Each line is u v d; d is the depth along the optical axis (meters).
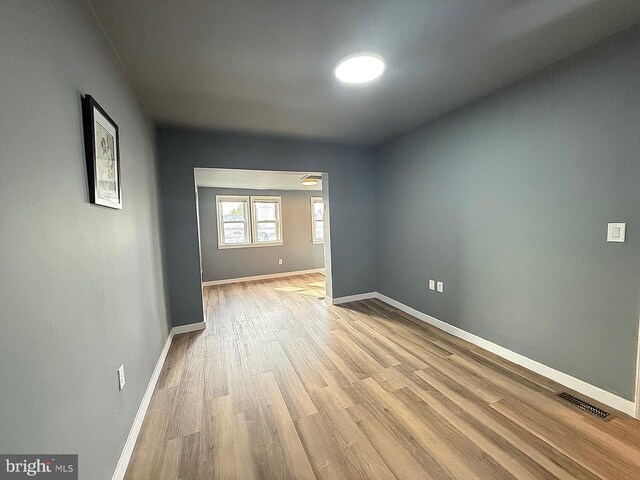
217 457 1.46
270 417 1.76
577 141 1.85
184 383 2.16
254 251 6.43
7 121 0.73
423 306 3.36
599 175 1.76
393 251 3.87
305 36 1.61
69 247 1.02
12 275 0.72
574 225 1.89
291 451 1.49
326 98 2.41
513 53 1.83
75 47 1.15
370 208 4.23
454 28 1.57
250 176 4.70
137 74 1.94
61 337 0.93
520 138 2.19
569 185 1.91
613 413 1.70
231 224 6.31
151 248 2.39
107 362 1.30
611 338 1.75
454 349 2.60
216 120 2.86
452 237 2.88
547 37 1.67
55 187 0.95
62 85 1.03
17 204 0.75
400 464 1.40
